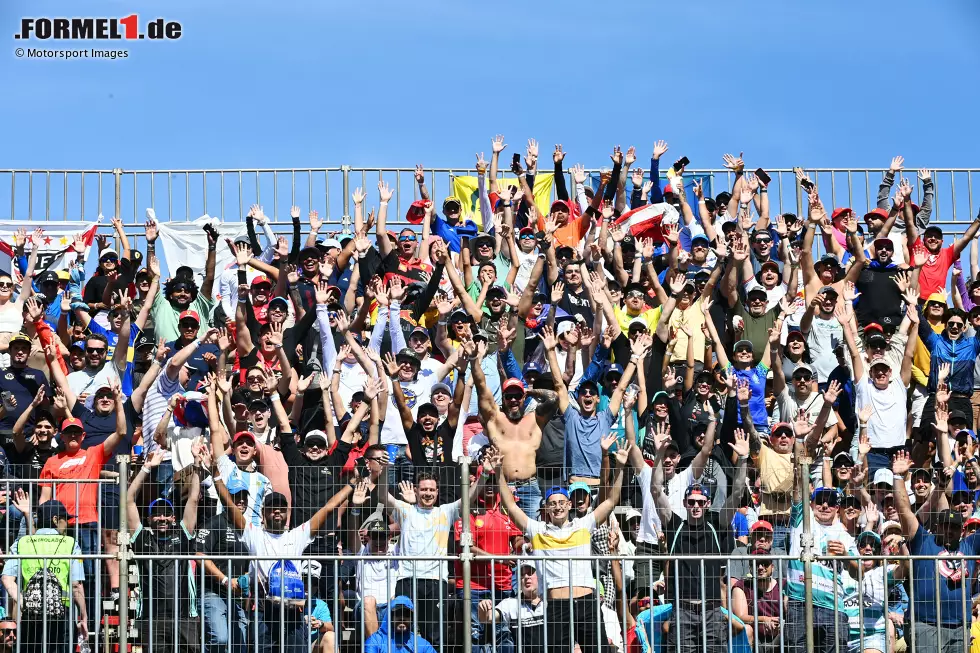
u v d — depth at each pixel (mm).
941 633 20891
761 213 33219
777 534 21062
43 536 20672
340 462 24188
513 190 32562
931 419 27703
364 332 29938
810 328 29688
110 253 31531
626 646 20172
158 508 20422
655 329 28609
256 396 26328
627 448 23250
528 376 28172
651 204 33250
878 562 21078
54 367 26656
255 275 32969
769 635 20281
